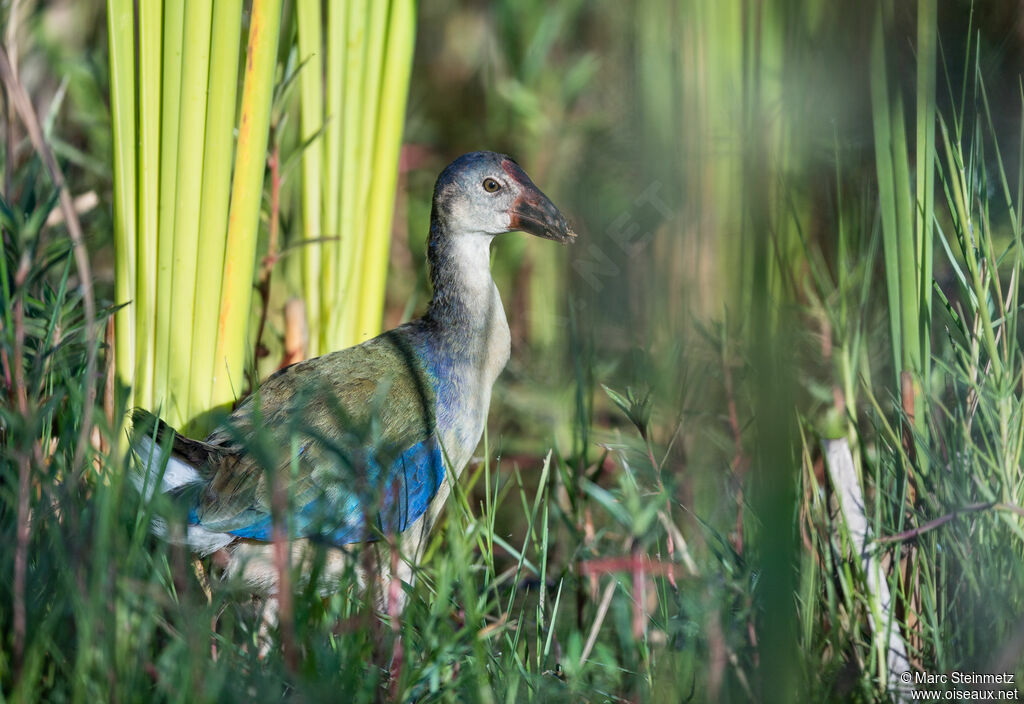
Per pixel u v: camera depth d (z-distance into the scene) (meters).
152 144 7.16
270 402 7.69
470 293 8.49
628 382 9.22
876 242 7.12
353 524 7.28
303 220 8.48
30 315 7.62
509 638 6.59
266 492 7.20
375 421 7.06
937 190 7.52
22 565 5.34
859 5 5.39
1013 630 5.64
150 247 7.25
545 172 12.16
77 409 6.77
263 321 8.97
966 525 6.12
